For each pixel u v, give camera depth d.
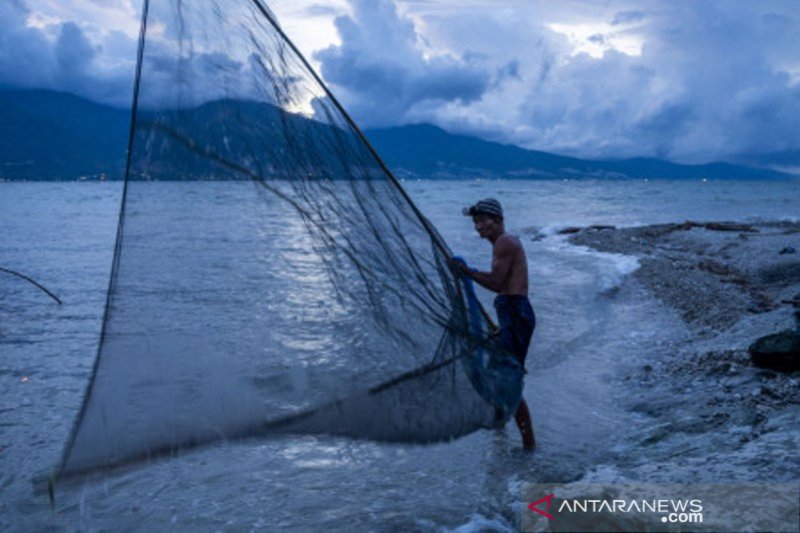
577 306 8.74
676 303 8.74
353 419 2.73
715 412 3.98
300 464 3.60
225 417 2.46
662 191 83.94
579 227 22.31
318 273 2.74
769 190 89.44
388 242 3.12
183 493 3.23
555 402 4.70
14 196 62.03
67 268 12.43
